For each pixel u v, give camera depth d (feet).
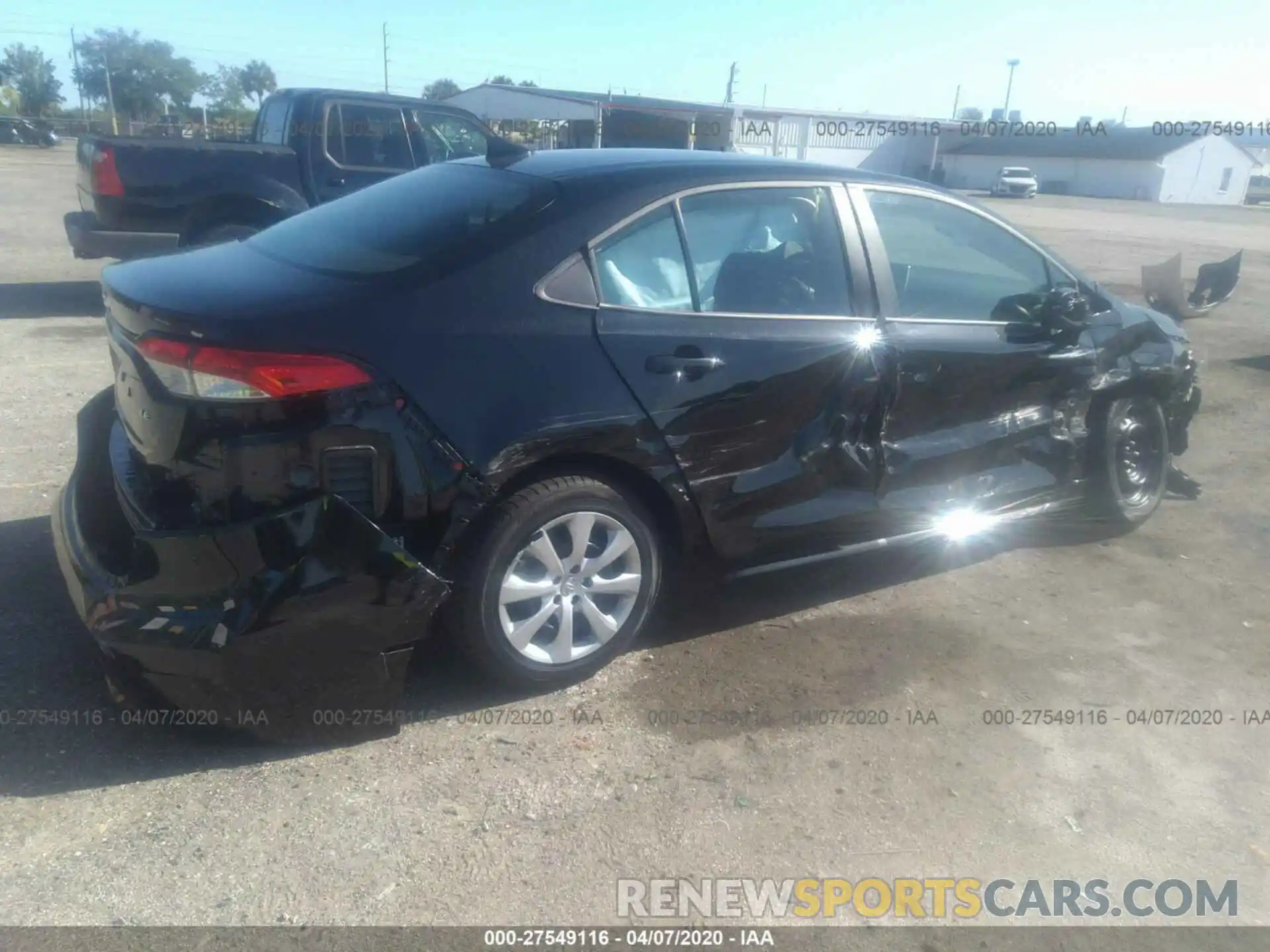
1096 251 63.72
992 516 14.87
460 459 10.09
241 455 9.46
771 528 12.57
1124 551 16.43
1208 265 39.68
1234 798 10.52
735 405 11.84
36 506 15.33
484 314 10.37
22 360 23.71
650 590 11.95
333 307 9.84
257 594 9.50
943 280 14.29
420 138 30.99
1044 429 15.26
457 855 9.10
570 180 11.66
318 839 9.16
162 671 9.62
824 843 9.57
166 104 212.23
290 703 10.02
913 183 14.12
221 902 8.41
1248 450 21.90
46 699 10.75
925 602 14.37
